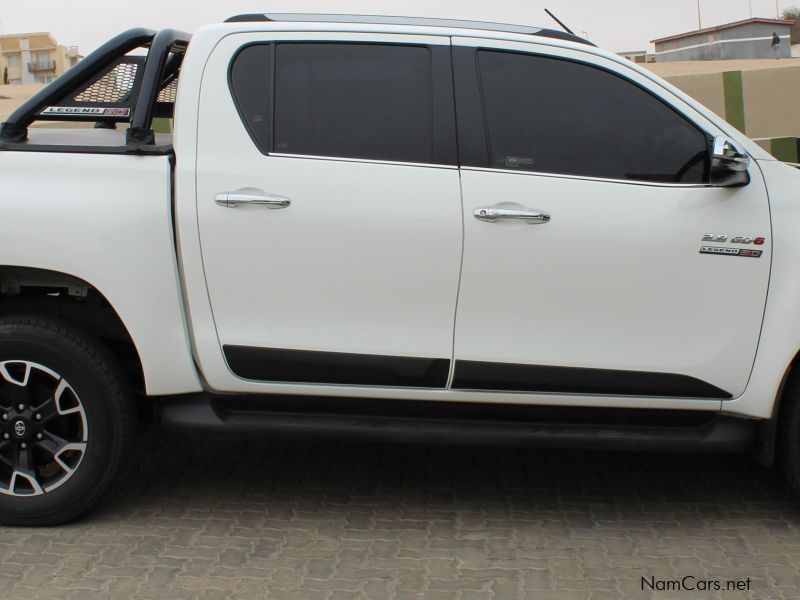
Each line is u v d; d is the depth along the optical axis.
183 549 3.41
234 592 3.08
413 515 3.76
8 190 3.44
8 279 3.66
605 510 3.86
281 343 3.51
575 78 3.61
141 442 4.60
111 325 3.64
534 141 3.55
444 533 3.59
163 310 3.48
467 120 3.54
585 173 3.54
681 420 3.66
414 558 3.36
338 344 3.51
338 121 3.54
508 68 3.60
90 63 3.71
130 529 3.58
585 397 3.57
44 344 3.48
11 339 3.47
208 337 3.51
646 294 3.50
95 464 3.54
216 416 3.60
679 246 3.48
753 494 4.05
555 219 3.46
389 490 4.03
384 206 3.45
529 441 3.59
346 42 3.59
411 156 3.51
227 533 3.56
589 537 3.58
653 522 3.74
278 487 4.05
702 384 3.57
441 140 3.52
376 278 3.47
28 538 3.49
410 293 3.48
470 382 3.54
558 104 3.59
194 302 3.50
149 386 3.52
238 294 3.49
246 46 3.58
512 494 4.01
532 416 3.61
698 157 3.57
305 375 3.54
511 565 3.32
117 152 3.49
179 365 3.53
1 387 3.57
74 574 3.20
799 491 3.66
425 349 3.51
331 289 3.48
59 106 3.73
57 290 3.88
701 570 3.31
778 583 3.22
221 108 3.53
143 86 3.58
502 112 3.56
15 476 3.55
